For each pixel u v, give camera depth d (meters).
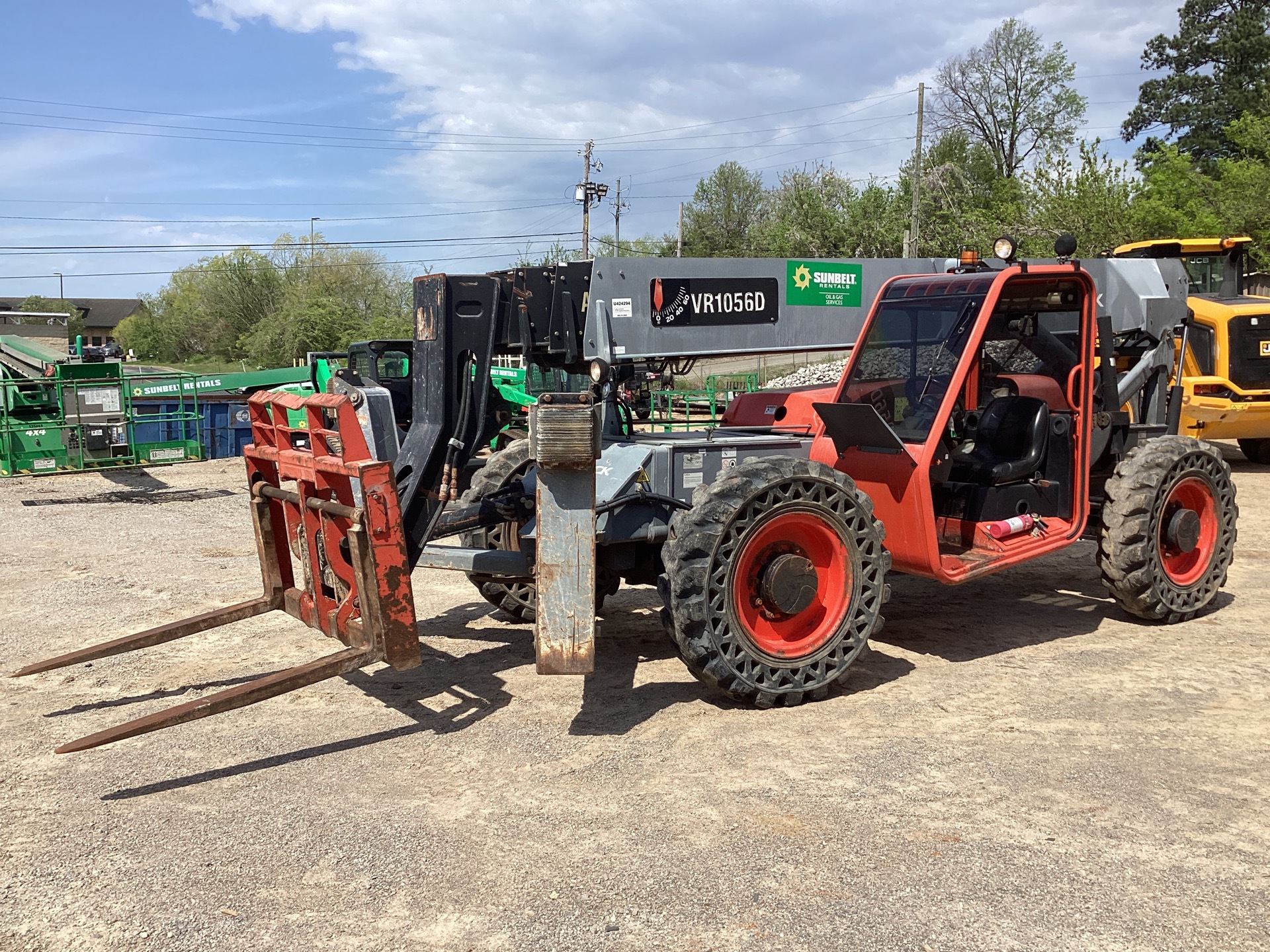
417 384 4.97
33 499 11.95
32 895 2.94
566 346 5.39
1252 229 23.48
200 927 2.75
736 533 4.28
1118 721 4.20
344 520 4.30
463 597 6.86
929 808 3.40
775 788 3.59
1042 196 26.02
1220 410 11.48
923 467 4.74
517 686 4.86
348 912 2.82
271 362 53.50
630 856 3.11
